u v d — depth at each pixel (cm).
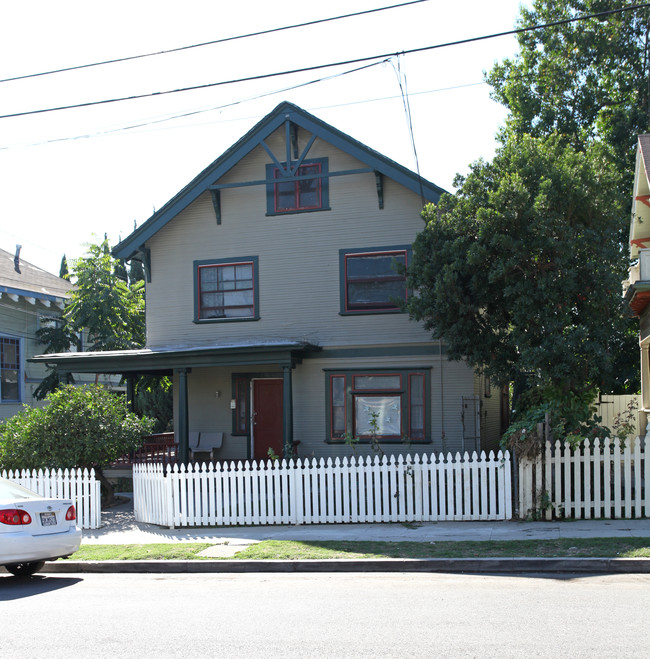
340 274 1848
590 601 765
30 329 2711
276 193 1911
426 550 1045
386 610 751
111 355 1834
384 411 1814
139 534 1337
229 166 1886
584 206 1366
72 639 673
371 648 613
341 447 1838
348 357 1841
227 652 616
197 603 822
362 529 1252
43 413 1577
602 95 2434
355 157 1792
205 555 1101
